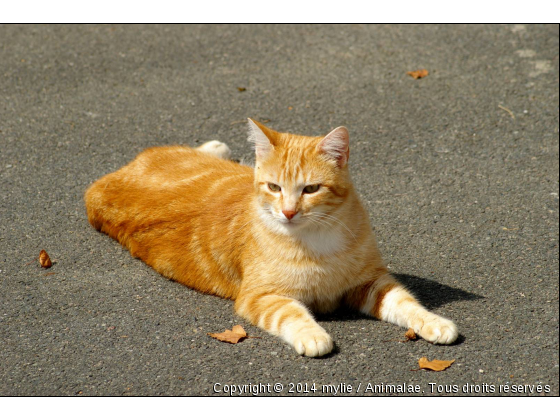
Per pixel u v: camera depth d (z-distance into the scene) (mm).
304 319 5719
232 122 9570
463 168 8594
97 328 5883
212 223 6523
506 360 5473
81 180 8281
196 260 6555
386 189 8188
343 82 10469
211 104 9953
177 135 9266
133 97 10094
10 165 8508
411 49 11320
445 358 5488
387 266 6852
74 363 5461
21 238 7184
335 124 9484
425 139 9180
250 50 11391
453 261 6922
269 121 9547
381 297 6070
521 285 6523
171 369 5402
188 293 6523
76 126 9398
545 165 8648
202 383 5258
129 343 5703
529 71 10648
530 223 7559
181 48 11438
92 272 6727
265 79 10555
